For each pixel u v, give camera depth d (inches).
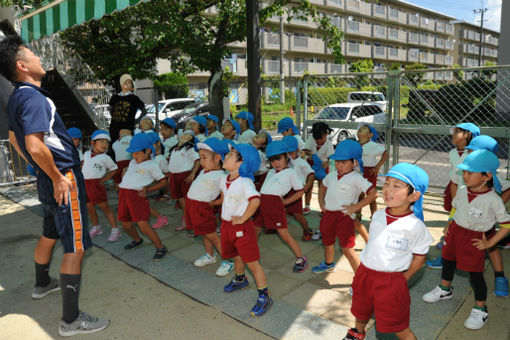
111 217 187.3
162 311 122.5
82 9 196.9
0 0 332.2
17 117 101.6
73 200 109.7
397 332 92.0
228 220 122.6
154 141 222.1
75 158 112.3
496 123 245.3
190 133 201.2
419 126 237.3
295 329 110.3
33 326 116.4
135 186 157.3
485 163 104.0
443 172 333.7
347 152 128.0
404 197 86.8
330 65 1358.3
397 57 1648.6
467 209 111.0
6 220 219.3
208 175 141.9
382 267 88.4
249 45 248.1
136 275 149.1
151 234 160.6
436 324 110.4
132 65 372.5
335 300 126.3
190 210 144.3
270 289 135.0
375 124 253.8
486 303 121.1
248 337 107.5
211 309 122.6
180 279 144.6
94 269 155.3
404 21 1696.6
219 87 412.2
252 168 120.3
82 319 112.2
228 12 357.4
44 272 131.6
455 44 2199.8
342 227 130.8
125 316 120.0
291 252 168.7
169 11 328.5
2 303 130.3
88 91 430.6
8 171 306.8
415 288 132.2
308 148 212.5
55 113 106.5
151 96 780.0
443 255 120.2
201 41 357.7
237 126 223.6
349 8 1418.6
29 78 105.7
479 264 109.0
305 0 360.5
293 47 1227.9
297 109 286.8
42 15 223.8
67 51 413.7
